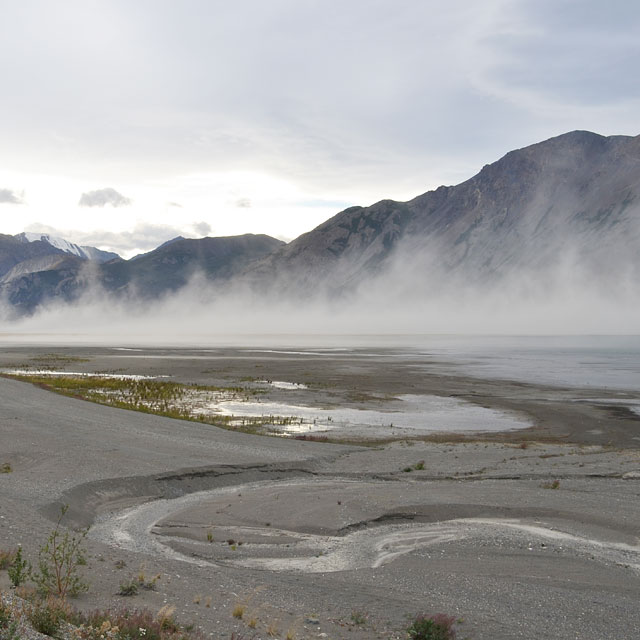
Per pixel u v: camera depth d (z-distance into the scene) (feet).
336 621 35.14
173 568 43.86
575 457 92.12
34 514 56.75
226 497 69.10
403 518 61.31
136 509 65.41
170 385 188.75
